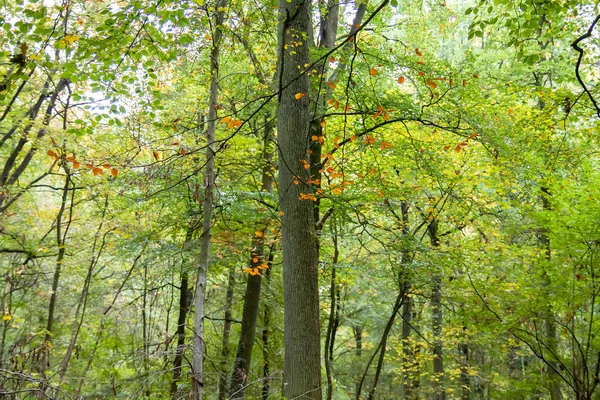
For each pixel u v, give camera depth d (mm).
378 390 17891
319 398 5355
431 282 9773
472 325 9688
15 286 10656
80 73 5570
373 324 17750
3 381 5613
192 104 8859
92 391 8523
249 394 10586
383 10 10148
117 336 10617
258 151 8867
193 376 4902
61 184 14352
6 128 11148
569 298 8227
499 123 8781
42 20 4863
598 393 8328
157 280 9672
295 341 5465
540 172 9203
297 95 5023
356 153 9047
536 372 10750
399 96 7578
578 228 7863
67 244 10852
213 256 8781
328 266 9883
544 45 11461
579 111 8844
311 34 7176
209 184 5852
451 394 14898
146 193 6758
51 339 10180
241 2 7090
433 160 8664
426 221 10625
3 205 11617
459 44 14406
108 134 8469
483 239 12836
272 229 8586
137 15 4863
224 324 11898
